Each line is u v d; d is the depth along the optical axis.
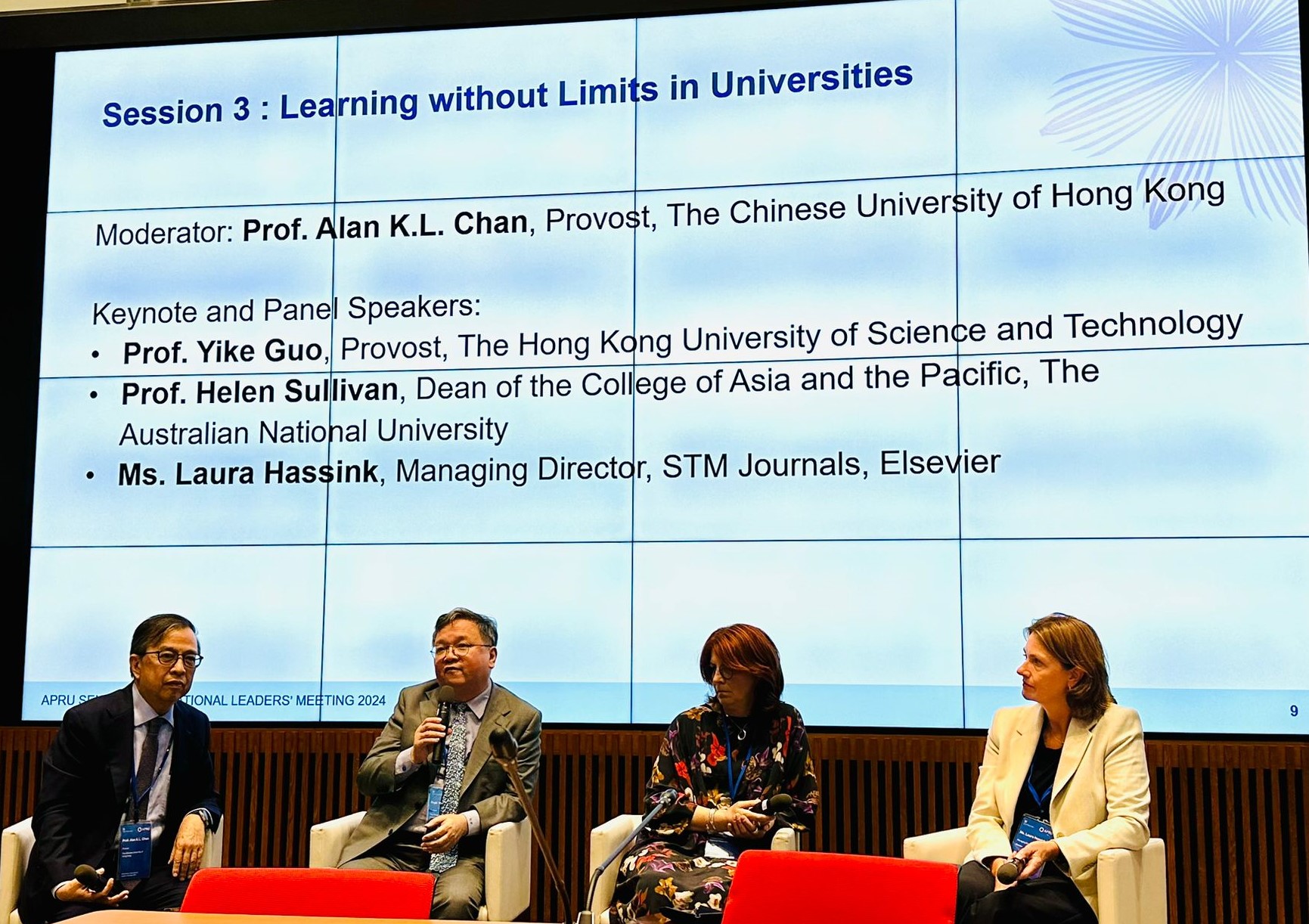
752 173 5.06
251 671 5.06
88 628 5.13
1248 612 4.57
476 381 5.12
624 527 4.97
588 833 4.88
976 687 4.70
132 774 3.97
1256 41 4.81
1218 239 4.75
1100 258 4.81
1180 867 4.57
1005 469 4.78
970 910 3.50
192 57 5.40
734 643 3.95
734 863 3.75
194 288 5.29
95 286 5.32
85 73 5.43
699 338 5.02
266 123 5.34
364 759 4.94
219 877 2.83
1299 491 4.58
